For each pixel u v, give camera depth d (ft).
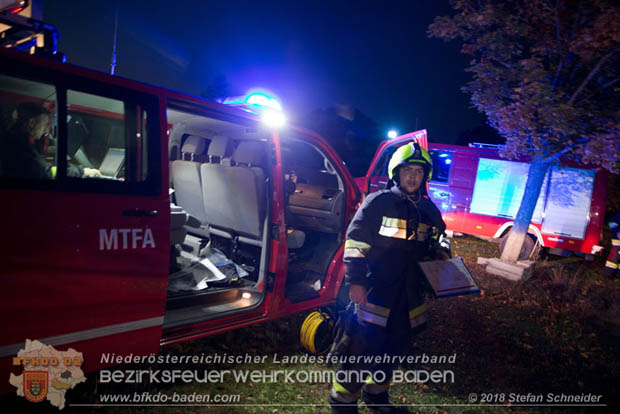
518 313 16.38
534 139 18.85
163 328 8.81
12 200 6.18
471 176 26.71
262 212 10.87
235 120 9.85
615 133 16.79
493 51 18.83
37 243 6.37
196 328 9.41
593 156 17.49
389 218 7.45
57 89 6.75
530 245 25.36
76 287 6.81
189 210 13.38
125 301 7.44
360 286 7.19
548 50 18.58
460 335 13.73
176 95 8.50
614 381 11.78
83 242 6.84
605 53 16.83
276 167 10.66
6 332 6.19
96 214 7.00
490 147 27.30
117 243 7.25
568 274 23.11
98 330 7.16
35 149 6.77
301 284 12.76
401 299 7.40
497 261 21.54
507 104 19.94
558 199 25.02
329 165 13.76
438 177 27.73
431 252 7.99
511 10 19.16
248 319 10.39
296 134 11.68
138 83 7.86
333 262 12.74
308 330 10.84
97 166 10.64
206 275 11.37
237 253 12.50
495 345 13.25
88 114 9.85
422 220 7.66
